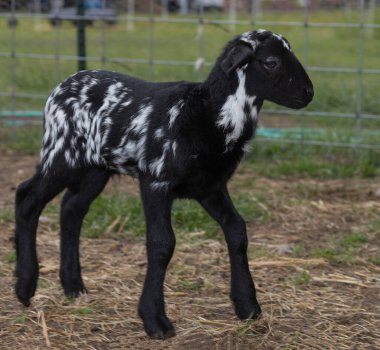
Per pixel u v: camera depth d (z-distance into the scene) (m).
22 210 7.30
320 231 9.59
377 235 9.37
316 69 11.73
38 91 15.31
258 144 12.59
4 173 11.76
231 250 6.89
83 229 9.43
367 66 18.11
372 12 23.75
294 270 8.37
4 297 7.58
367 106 14.17
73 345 6.64
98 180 7.39
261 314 7.02
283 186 11.18
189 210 9.75
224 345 6.60
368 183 11.40
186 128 6.46
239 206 10.08
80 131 7.03
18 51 18.72
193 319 7.09
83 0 12.63
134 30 23.31
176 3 25.17
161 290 6.59
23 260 7.29
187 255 8.73
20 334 6.85
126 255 8.77
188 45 20.64
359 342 6.70
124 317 7.15
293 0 26.86
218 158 6.53
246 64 6.48
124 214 9.73
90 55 16.48
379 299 7.63
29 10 17.66
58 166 7.13
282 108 14.14
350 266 8.52
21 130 13.70
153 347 6.57
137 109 6.75
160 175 6.54
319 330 6.90
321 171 11.70
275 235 9.43
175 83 6.86
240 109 6.51
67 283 7.58
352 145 12.19
